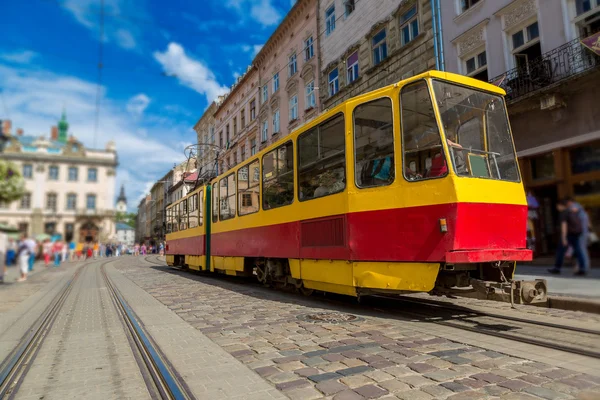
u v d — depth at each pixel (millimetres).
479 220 5480
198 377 3688
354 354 4230
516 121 6020
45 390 3557
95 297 9727
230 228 11648
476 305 6965
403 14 16266
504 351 4199
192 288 10945
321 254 7305
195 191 15586
